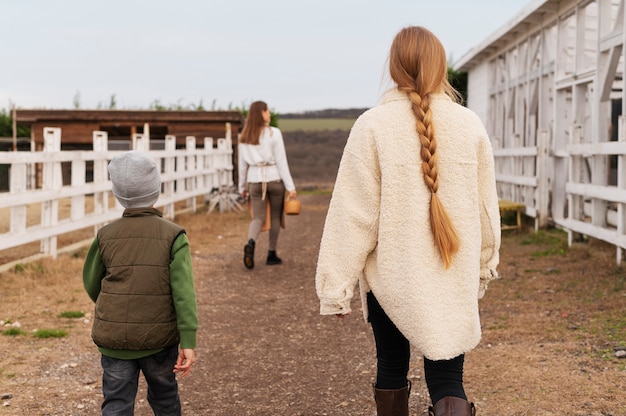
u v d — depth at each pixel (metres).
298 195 23.95
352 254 2.43
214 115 19.75
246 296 6.85
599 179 8.09
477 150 2.42
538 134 10.78
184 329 2.70
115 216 10.10
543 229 10.79
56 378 4.30
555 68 11.01
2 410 3.74
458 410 2.36
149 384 2.82
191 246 10.19
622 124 7.22
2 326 5.45
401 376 2.67
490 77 16.22
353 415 3.71
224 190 15.73
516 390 3.86
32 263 7.79
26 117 19.72
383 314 2.58
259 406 3.88
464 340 2.39
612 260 7.53
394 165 2.38
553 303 5.91
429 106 2.42
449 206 2.38
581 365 4.21
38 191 7.76
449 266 2.38
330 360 4.73
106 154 9.75
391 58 2.55
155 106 23.59
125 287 2.70
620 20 8.54
